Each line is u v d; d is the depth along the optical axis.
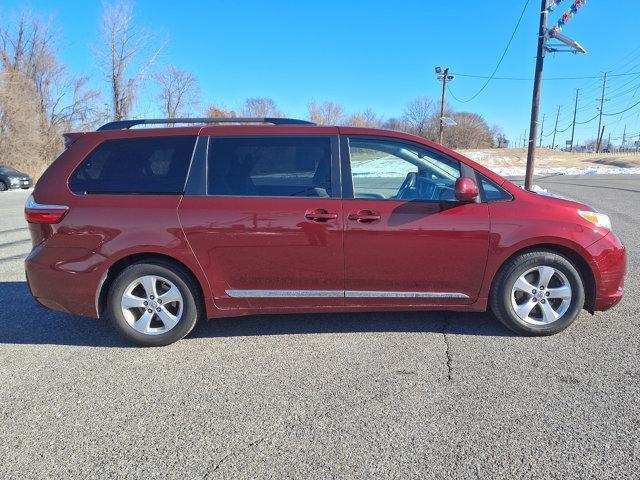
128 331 4.00
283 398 3.19
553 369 3.49
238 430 2.84
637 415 2.89
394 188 4.01
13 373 3.62
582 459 2.51
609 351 3.76
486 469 2.45
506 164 52.75
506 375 3.42
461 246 3.90
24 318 4.79
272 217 3.86
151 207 3.89
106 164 4.02
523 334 4.07
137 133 4.07
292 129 4.05
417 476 2.41
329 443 2.70
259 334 4.27
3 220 12.40
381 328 4.33
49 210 3.92
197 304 4.05
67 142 4.14
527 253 3.96
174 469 2.51
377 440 2.71
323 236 3.86
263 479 2.42
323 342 4.07
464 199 3.81
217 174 3.96
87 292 3.94
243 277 3.96
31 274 3.99
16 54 36.59
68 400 3.22
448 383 3.32
